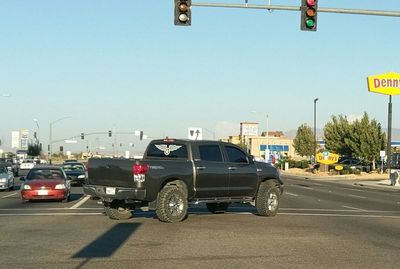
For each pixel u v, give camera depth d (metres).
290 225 14.98
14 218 16.17
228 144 16.78
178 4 18.47
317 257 10.23
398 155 76.69
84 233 13.04
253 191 17.03
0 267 9.13
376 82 62.91
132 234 12.91
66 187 22.23
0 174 31.08
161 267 9.20
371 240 12.45
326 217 17.52
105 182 15.16
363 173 67.88
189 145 15.89
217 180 16.08
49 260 9.74
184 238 12.38
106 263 9.51
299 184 44.25
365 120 70.81
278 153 105.25
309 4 18.58
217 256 10.23
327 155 69.38
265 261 9.79
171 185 15.25
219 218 16.53
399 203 25.47
